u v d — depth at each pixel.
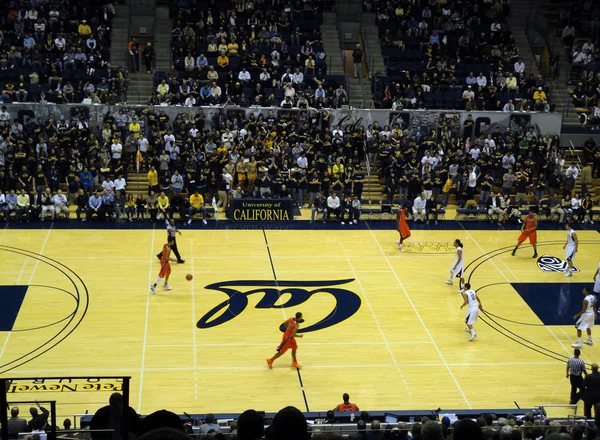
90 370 24.56
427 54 48.72
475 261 34.81
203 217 38.41
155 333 27.19
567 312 30.22
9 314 28.00
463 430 6.79
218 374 24.75
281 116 43.41
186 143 41.59
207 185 39.94
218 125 42.97
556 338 28.12
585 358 26.75
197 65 46.03
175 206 38.47
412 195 40.88
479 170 41.59
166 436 5.08
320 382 24.52
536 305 30.69
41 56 45.34
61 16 47.53
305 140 42.72
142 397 23.19
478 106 45.66
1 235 35.41
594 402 21.17
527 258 35.47
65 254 33.59
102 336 26.78
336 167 41.03
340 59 49.62
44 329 27.08
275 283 31.61
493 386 24.62
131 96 45.88
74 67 45.22
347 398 21.47
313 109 43.47
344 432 16.55
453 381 24.84
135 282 31.16
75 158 39.62
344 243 36.38
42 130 41.19
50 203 37.66
